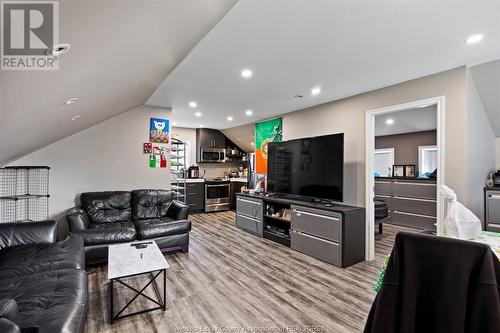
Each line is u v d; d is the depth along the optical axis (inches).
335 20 74.6
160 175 187.5
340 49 93.6
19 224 104.0
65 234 154.9
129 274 77.9
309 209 142.4
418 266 41.1
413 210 209.3
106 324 78.6
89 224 138.7
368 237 136.9
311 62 105.7
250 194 196.2
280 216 169.5
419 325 40.6
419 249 41.2
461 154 106.7
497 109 124.3
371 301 93.7
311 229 140.9
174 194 187.9
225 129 293.7
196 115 215.6
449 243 39.0
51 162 151.5
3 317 37.0
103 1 35.9
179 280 110.0
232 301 93.1
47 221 108.8
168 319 81.8
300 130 188.1
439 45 90.0
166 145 190.2
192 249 151.9
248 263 130.1
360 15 71.9
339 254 126.3
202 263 129.5
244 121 242.7
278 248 154.7
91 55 53.3
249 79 126.1
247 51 95.7
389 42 88.1
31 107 63.2
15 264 80.9
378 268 125.4
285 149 173.9
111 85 89.5
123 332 75.0
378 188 231.9
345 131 153.9
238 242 166.7
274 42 88.7
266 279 111.7
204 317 83.1
